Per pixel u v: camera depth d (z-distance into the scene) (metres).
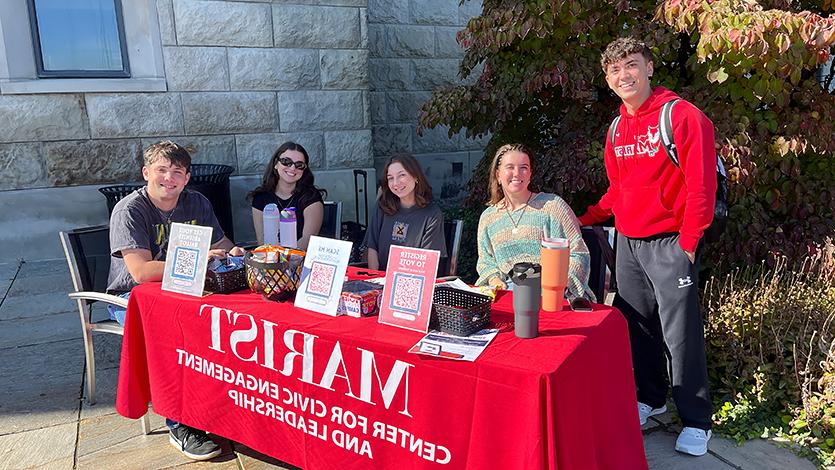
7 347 3.96
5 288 5.07
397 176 3.25
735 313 3.28
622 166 2.72
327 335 2.08
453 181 8.32
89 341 3.14
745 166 3.54
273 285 2.40
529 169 2.73
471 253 5.37
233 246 3.37
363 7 6.66
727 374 3.17
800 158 4.29
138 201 2.95
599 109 4.52
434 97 4.84
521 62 4.56
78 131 5.81
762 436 2.80
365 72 6.81
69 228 5.94
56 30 5.79
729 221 4.08
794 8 4.10
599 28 4.09
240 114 6.34
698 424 2.67
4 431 2.97
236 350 2.35
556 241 2.21
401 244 3.34
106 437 2.92
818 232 4.07
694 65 3.76
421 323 2.06
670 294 2.61
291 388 2.23
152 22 5.85
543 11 3.88
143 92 5.95
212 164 6.07
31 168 5.73
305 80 6.55
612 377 2.12
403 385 1.95
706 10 3.23
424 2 7.66
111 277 3.10
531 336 1.98
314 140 6.71
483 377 1.80
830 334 3.15
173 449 2.80
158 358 2.63
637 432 2.25
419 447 1.97
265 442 2.39
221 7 6.06
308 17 6.43
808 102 3.91
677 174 2.49
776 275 3.67
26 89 5.54
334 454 2.19
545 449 1.72
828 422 2.76
